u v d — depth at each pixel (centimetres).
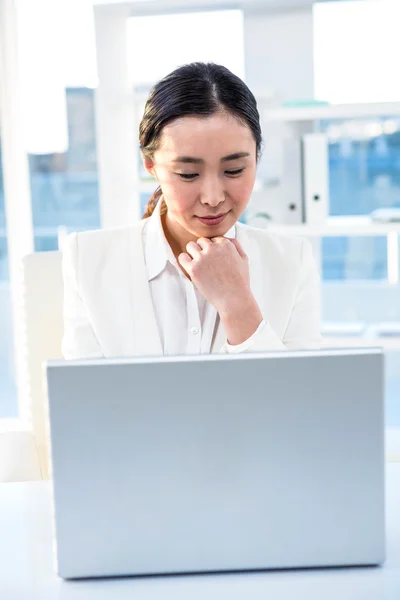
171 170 125
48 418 85
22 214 315
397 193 399
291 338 154
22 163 313
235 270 130
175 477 86
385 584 86
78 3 337
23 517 106
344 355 84
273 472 86
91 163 489
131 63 335
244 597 84
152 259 149
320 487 87
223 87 123
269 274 153
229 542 88
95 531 87
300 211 286
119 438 85
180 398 84
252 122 127
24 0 336
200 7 309
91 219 498
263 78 318
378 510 88
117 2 288
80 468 86
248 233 157
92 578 89
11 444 155
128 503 86
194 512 87
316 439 85
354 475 87
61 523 87
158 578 88
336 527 88
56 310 171
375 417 85
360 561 89
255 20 313
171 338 147
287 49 314
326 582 86
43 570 91
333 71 317
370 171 398
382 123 357
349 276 402
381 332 287
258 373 84
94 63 340
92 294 149
